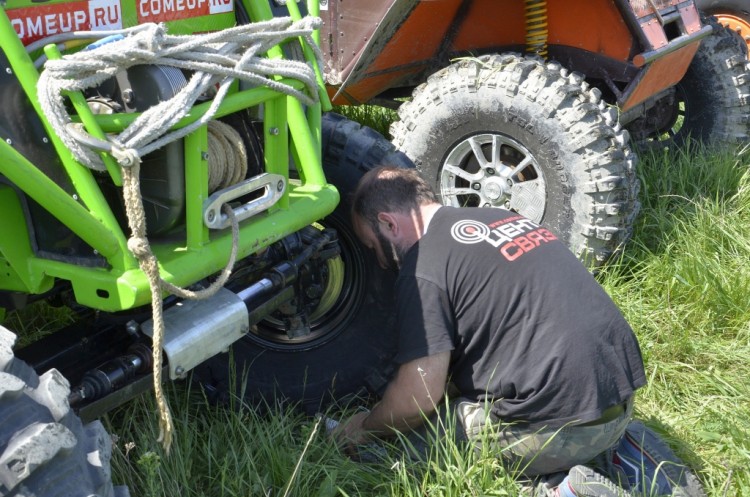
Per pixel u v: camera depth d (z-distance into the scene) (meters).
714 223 4.64
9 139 2.26
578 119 4.28
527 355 2.84
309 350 3.55
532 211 4.51
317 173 2.95
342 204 3.44
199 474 3.01
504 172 4.52
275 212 2.75
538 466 2.98
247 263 2.97
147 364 2.49
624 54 4.78
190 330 2.53
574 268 2.94
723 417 3.37
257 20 2.95
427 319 2.87
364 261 3.45
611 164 4.30
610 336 2.86
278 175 2.71
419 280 2.89
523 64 4.41
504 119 4.42
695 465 3.17
